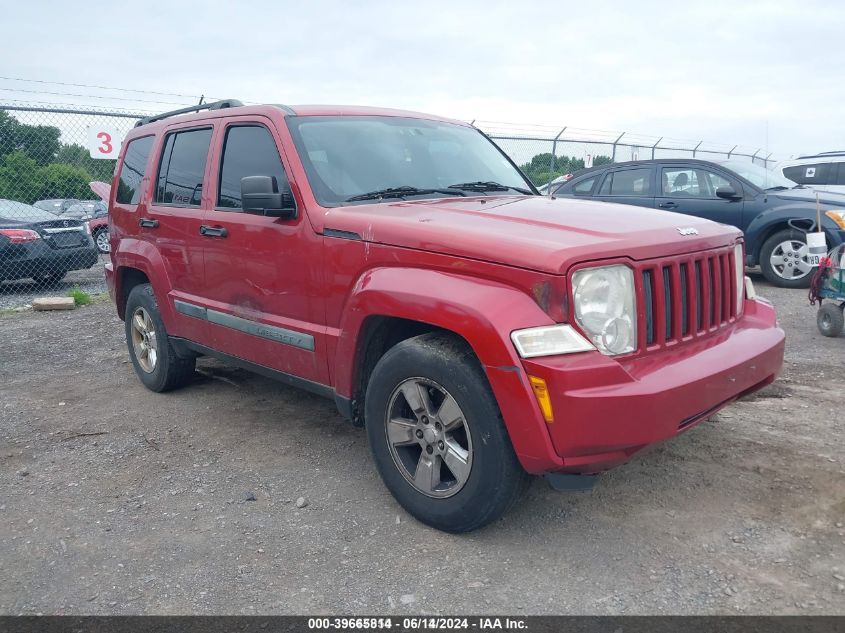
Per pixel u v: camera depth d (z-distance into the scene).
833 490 3.36
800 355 5.76
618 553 2.94
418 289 3.00
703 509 3.26
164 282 4.90
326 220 3.54
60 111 10.57
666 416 2.71
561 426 2.63
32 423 4.82
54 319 8.78
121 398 5.35
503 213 3.40
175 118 5.09
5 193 11.59
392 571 2.89
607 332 2.79
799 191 9.28
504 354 2.68
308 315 3.72
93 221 14.37
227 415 4.87
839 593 2.61
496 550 3.01
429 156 4.38
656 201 10.15
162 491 3.72
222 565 2.98
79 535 3.27
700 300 3.23
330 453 4.16
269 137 4.05
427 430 3.13
